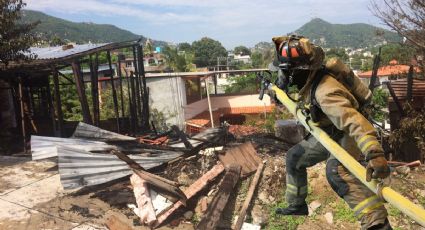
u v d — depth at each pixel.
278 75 2.90
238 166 7.32
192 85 34.12
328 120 2.55
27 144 12.79
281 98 2.99
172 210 6.27
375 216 2.44
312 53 2.45
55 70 13.44
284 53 2.54
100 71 36.50
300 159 2.91
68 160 6.98
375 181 2.17
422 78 11.67
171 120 30.41
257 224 6.22
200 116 34.22
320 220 6.30
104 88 34.00
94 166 7.10
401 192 6.67
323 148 2.81
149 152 8.43
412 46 11.52
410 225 5.98
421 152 9.45
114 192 6.90
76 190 7.06
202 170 7.59
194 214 6.39
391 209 6.30
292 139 9.07
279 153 8.29
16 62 13.40
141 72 18.30
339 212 6.35
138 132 17.62
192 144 9.23
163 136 12.09
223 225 6.20
